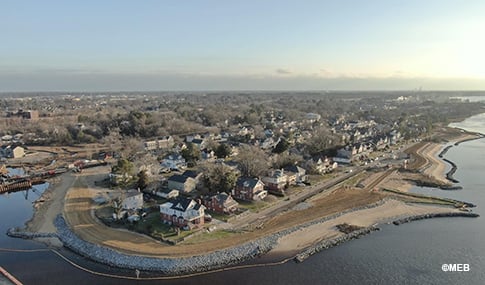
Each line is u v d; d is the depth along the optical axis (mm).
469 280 43281
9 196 76750
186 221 55469
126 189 74562
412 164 104125
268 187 76188
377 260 48062
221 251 49031
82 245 50750
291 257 48469
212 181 71562
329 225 59000
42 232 55719
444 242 53375
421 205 68812
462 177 91062
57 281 42562
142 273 44219
